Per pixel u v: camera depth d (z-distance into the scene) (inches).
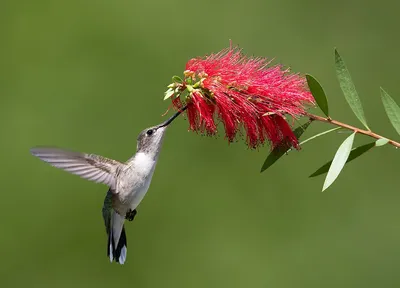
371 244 518.9
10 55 557.9
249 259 521.0
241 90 281.6
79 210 523.5
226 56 287.4
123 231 327.9
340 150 267.0
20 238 524.4
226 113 278.8
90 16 563.5
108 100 551.2
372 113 546.6
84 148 540.7
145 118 546.6
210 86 279.9
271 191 531.5
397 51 560.7
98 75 553.9
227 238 525.7
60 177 528.4
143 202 529.3
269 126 281.7
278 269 519.2
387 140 269.9
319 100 275.1
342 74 275.6
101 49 558.6
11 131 542.9
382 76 558.6
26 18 564.1
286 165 533.0
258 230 525.7
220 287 519.2
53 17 564.1
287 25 571.8
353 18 569.0
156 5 568.1
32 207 526.6
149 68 556.7
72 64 556.7
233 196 531.5
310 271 517.3
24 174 534.0
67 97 552.1
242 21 571.8
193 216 529.3
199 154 536.1
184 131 538.6
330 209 526.6
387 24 565.9
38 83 552.7
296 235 524.4
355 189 527.8
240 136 284.8
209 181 533.3
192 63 286.8
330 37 569.0
